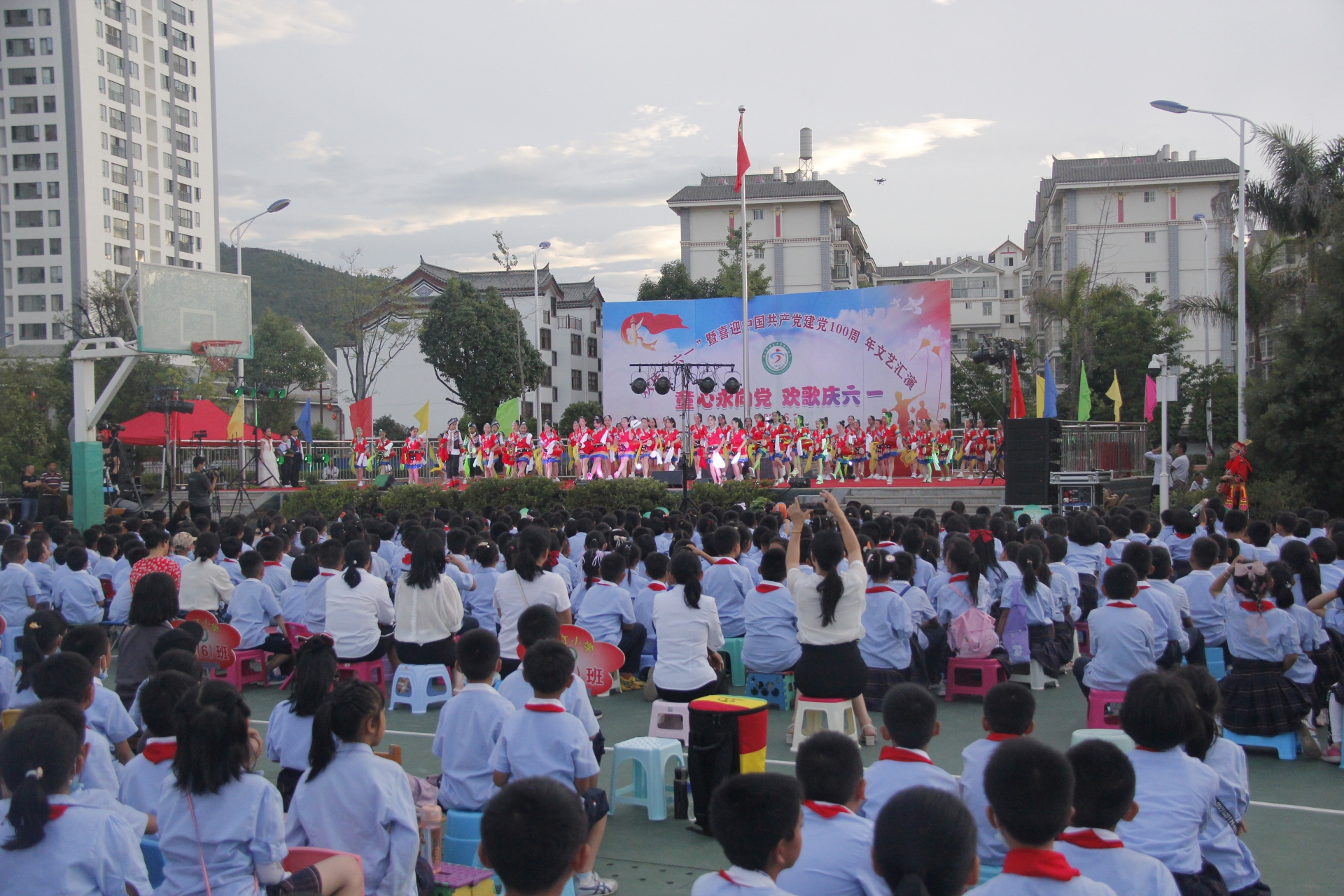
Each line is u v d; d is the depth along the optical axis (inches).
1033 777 115.7
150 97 2630.4
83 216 2426.2
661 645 281.4
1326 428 751.7
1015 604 358.6
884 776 167.2
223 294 804.0
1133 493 876.0
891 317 1256.2
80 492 746.8
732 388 1125.7
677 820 244.5
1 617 308.7
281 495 999.6
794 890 136.9
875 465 1087.0
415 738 314.0
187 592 374.9
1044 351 2132.1
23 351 2352.4
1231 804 180.7
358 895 154.0
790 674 341.4
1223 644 332.8
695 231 2183.8
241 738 150.6
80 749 153.4
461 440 1108.5
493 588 384.8
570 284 2315.5
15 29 2405.3
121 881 138.7
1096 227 2023.9
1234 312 1057.5
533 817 106.8
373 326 1782.7
